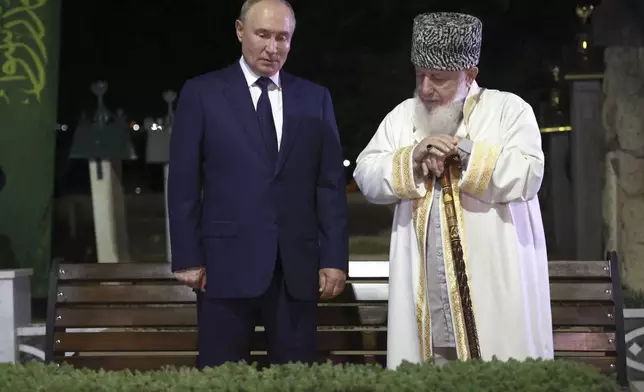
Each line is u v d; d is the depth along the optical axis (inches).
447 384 106.2
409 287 180.5
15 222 302.0
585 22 366.9
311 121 183.9
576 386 106.8
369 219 448.8
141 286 226.5
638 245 339.6
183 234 178.7
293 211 181.5
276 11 179.9
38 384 110.7
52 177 303.9
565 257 379.2
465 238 176.1
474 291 175.5
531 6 417.4
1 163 302.0
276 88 184.9
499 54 422.9
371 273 223.8
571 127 366.0
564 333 218.1
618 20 351.9
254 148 180.1
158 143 360.8
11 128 301.4
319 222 186.5
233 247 179.0
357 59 441.1
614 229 348.2
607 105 353.4
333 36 439.5
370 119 444.5
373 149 188.1
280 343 182.4
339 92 443.5
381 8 435.2
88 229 472.7
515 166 171.2
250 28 180.4
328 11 437.1
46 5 302.4
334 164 186.5
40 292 302.4
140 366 224.7
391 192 177.2
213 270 179.6
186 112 181.9
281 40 180.9
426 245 177.9
